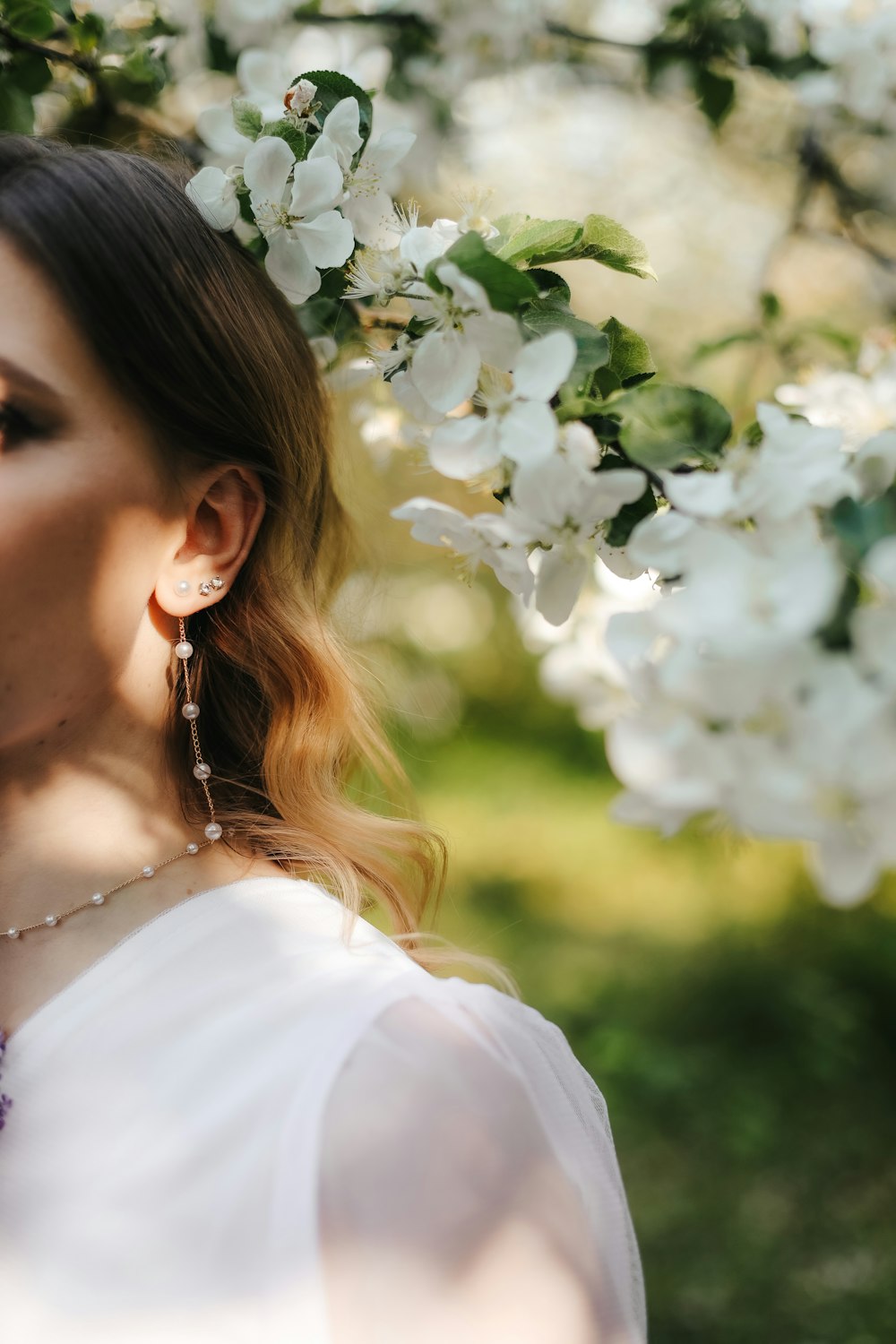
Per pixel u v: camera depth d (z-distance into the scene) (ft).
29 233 3.72
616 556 3.51
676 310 15.96
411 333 3.84
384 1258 3.11
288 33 7.61
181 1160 3.34
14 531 3.60
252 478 4.20
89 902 3.91
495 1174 3.24
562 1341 3.15
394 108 8.08
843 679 2.36
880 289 10.86
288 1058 3.39
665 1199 13.44
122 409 3.82
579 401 3.41
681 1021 16.81
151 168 4.20
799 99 8.34
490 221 3.97
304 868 4.67
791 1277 12.22
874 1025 16.99
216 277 4.18
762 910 20.43
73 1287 3.29
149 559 3.92
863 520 2.69
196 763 4.28
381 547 7.48
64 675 3.77
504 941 19.56
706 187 15.02
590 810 25.62
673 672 2.46
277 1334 3.10
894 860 2.37
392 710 6.70
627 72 10.02
